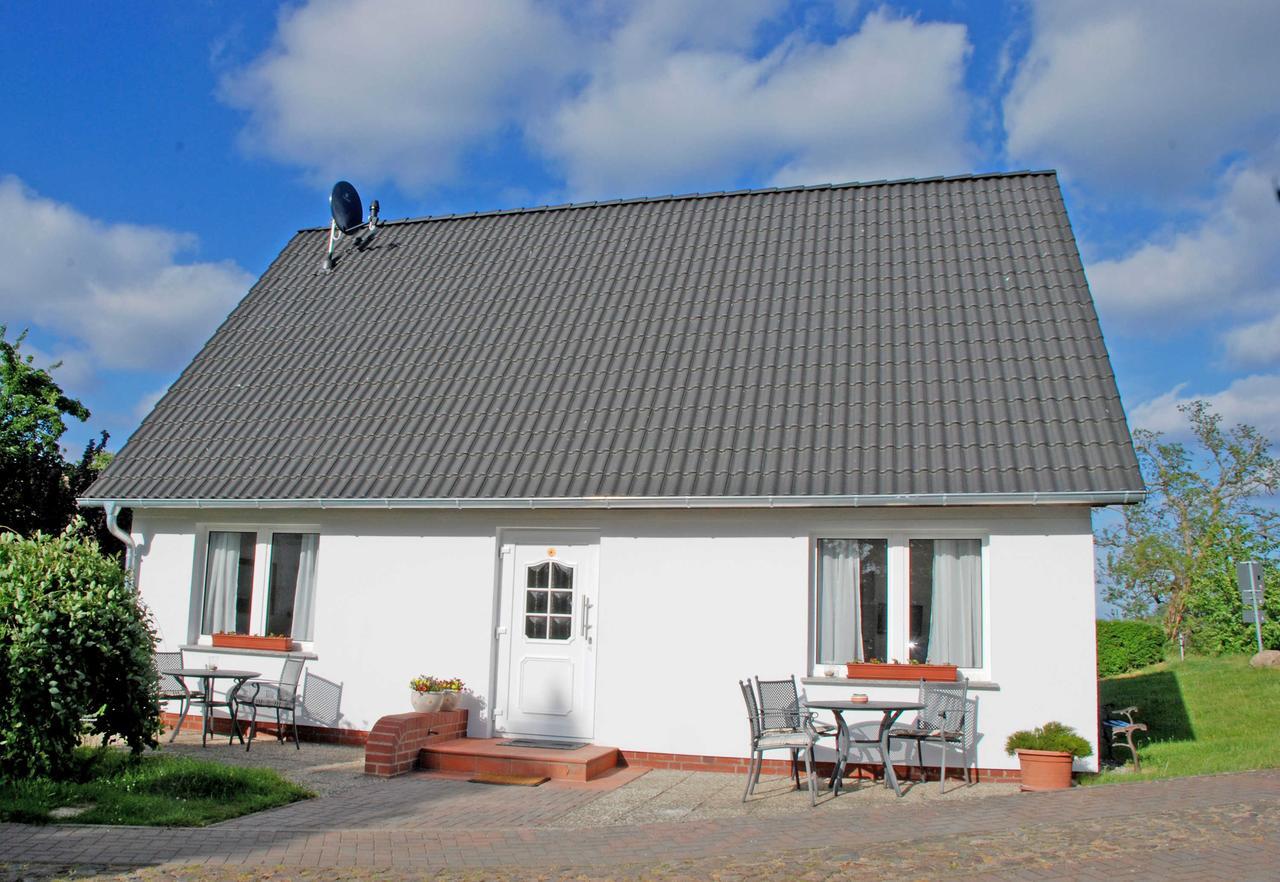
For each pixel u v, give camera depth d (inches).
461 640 511.2
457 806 392.8
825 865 293.0
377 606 525.7
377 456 540.1
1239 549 924.0
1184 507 988.6
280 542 562.9
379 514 531.2
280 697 508.4
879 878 279.3
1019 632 440.8
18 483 771.4
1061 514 442.3
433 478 514.9
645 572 485.1
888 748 426.0
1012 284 541.3
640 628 482.6
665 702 476.1
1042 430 457.1
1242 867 277.6
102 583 401.1
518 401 551.8
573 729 494.6
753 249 621.0
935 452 458.0
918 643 459.8
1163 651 927.7
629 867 296.8
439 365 595.2
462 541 517.7
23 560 384.5
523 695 502.9
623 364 556.7
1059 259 550.0
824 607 470.9
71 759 387.2
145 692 408.2
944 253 575.8
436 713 484.7
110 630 396.2
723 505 459.2
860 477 453.1
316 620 534.0
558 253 669.9
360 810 382.0
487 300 641.0
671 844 328.2
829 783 438.6
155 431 598.2
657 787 433.7
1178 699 646.5
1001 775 437.1
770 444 482.6
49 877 277.3
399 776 450.0
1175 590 976.3
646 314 589.3
